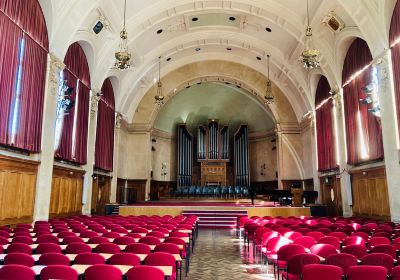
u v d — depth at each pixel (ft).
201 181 84.28
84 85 46.42
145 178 69.15
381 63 35.45
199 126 87.61
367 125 40.11
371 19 35.60
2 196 28.45
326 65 49.39
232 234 39.65
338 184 49.55
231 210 48.73
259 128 85.61
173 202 63.82
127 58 32.50
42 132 34.63
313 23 45.57
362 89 38.75
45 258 13.69
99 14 41.88
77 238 18.90
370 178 40.42
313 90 59.31
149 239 18.99
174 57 67.82
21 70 30.89
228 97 85.10
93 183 51.29
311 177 62.59
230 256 26.45
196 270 21.77
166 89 71.10
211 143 86.33
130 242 19.03
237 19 55.72
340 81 47.88
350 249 16.66
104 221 31.96
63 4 35.45
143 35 53.47
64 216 40.40
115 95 61.21
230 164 88.58
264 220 33.27
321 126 56.70
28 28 31.94
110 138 58.65
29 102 32.19
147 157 69.87
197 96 84.33
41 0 34.22
